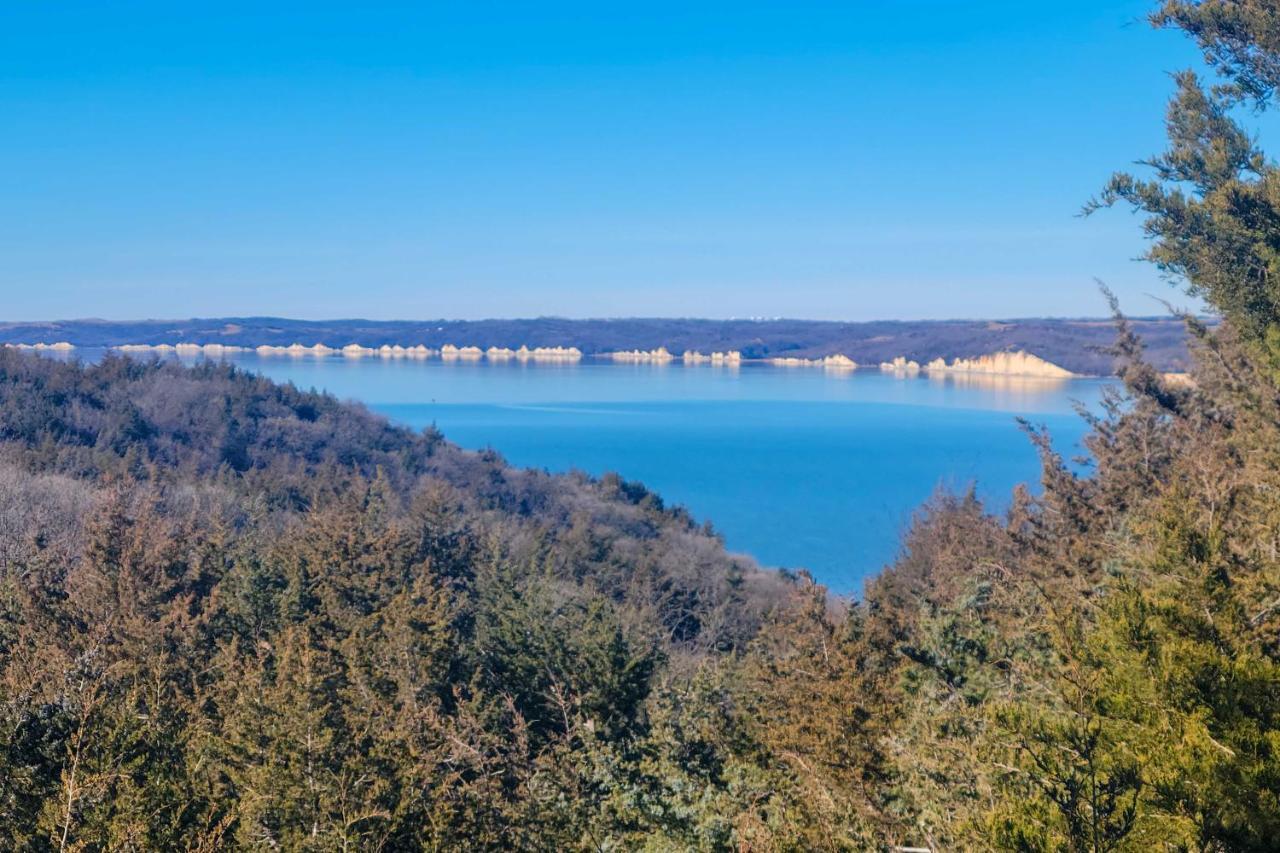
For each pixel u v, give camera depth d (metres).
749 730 23.30
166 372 128.62
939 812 13.22
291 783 16.22
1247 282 19.89
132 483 57.69
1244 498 15.96
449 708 30.92
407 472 117.88
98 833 12.96
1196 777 9.26
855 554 117.31
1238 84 20.88
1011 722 10.59
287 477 97.44
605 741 27.86
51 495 58.56
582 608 43.19
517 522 96.50
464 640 37.53
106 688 18.78
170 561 36.56
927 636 20.75
